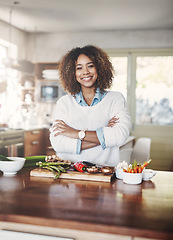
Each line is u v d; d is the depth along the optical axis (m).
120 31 6.06
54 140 2.04
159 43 5.91
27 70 5.27
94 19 5.30
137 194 1.38
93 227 1.00
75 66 2.12
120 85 6.16
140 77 6.10
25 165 1.96
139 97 6.12
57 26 5.84
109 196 1.34
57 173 1.69
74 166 1.76
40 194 1.35
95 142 1.96
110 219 1.05
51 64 6.23
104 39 6.14
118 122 2.04
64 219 1.04
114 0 4.30
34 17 5.24
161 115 6.06
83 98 2.15
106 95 2.15
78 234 1.12
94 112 2.09
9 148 4.46
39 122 6.50
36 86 6.27
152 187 1.52
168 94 6.02
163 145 6.02
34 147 5.37
